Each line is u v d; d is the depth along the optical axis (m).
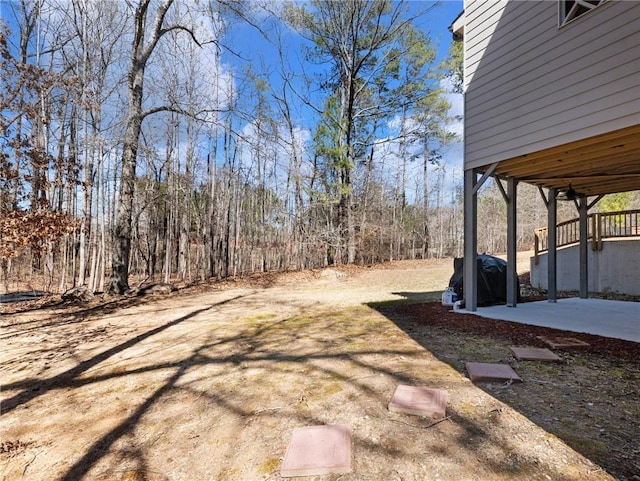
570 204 21.03
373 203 19.33
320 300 8.25
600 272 9.14
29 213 6.01
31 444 2.20
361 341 4.38
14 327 5.52
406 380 3.03
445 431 2.17
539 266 10.30
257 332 5.04
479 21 5.76
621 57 3.79
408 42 14.35
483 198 25.11
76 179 7.61
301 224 15.79
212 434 2.25
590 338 4.25
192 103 11.87
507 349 3.90
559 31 4.46
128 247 9.38
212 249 13.94
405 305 7.09
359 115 16.48
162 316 6.37
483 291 7.05
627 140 4.29
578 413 2.36
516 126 5.13
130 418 2.51
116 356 4.01
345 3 14.03
